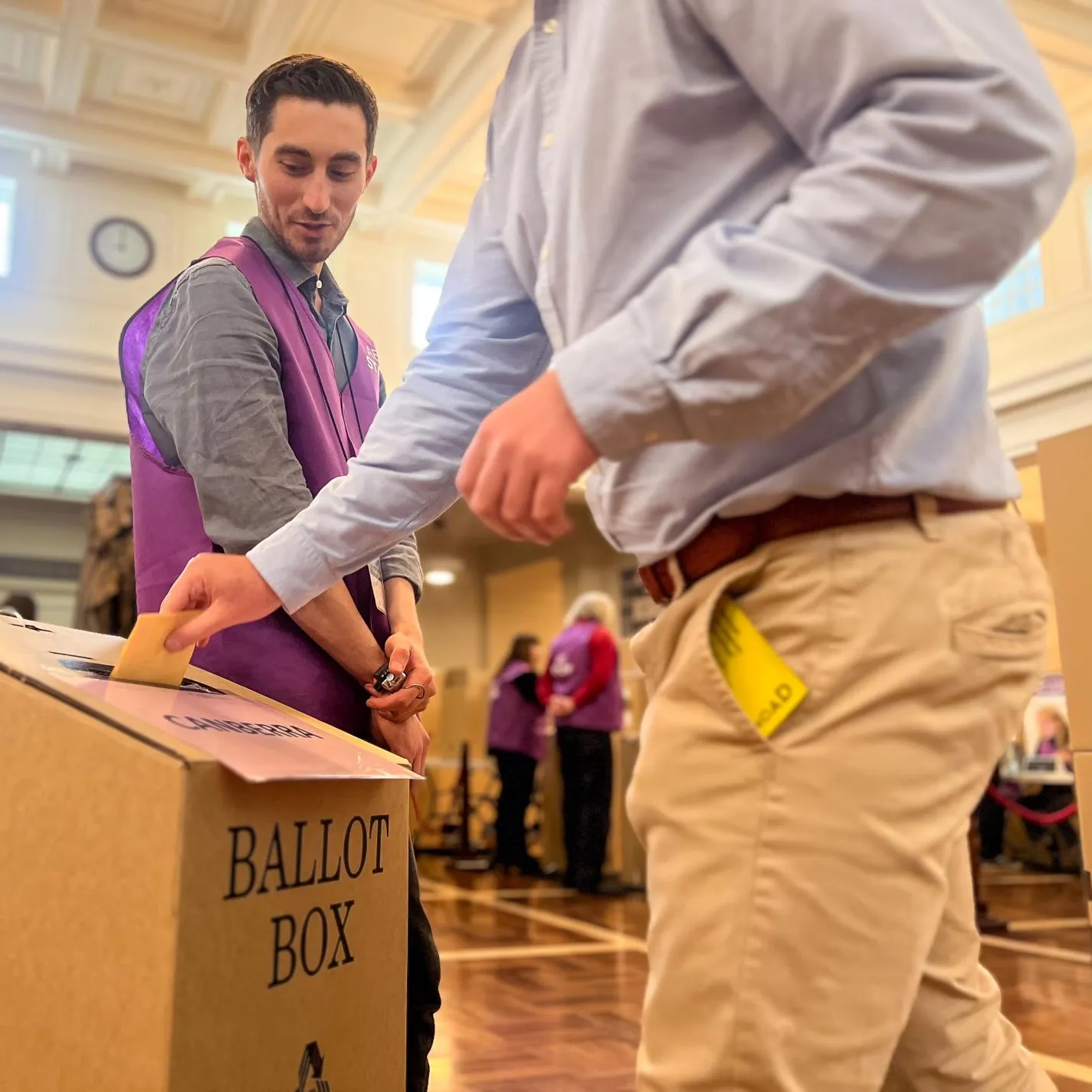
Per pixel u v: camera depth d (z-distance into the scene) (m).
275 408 1.11
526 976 2.97
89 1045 0.59
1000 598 0.69
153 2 5.37
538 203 0.84
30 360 6.23
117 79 6.06
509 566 11.66
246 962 0.62
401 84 6.12
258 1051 0.63
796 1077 0.63
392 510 0.96
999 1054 0.88
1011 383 6.57
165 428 1.16
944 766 0.66
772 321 0.57
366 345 1.38
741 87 0.69
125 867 0.60
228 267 1.15
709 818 0.68
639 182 0.70
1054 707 6.84
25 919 0.62
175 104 6.30
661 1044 0.68
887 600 0.66
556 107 0.81
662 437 0.61
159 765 0.59
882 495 0.68
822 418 0.68
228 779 0.62
